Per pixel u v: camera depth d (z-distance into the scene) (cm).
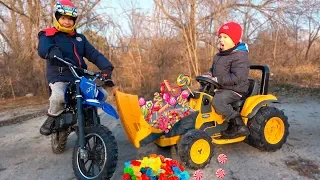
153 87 976
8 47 1032
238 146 417
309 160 364
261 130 385
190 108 371
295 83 973
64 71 349
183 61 1034
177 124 362
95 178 279
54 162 382
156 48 1021
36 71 1004
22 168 366
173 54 1037
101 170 278
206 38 1012
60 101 329
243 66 382
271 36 1213
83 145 280
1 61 987
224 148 409
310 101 754
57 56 299
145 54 1020
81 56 375
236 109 392
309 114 608
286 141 436
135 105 346
